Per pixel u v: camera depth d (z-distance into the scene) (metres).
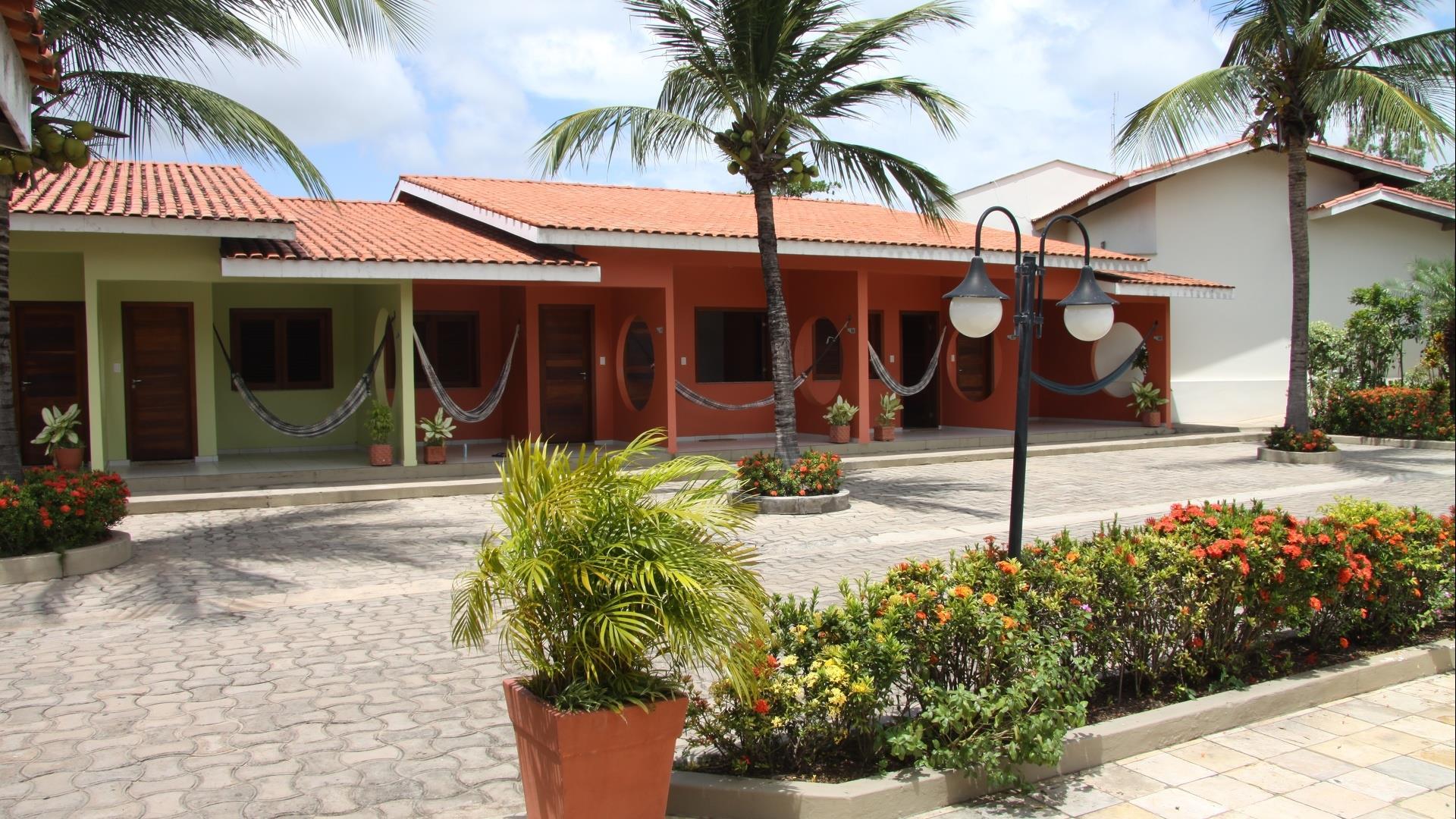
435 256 12.42
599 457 3.67
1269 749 4.71
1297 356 15.83
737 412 17.28
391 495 11.98
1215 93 14.20
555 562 3.46
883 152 11.66
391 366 14.89
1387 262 22.17
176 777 4.29
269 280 12.30
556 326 15.83
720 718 4.09
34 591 7.53
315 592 7.57
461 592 3.90
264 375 14.84
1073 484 13.32
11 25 5.09
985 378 19.88
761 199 11.64
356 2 8.68
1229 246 20.97
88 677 5.60
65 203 10.95
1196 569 5.12
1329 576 5.55
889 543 9.48
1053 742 4.12
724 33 10.73
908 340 19.45
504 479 3.71
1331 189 21.80
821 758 4.27
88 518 8.23
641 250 13.93
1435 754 4.66
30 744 4.65
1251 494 12.34
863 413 16.05
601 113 10.76
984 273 6.14
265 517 10.77
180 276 11.66
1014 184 23.62
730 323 17.31
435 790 4.19
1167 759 4.59
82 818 3.91
